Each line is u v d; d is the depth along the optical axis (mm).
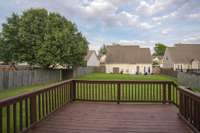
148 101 8227
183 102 5766
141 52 44750
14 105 4172
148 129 5035
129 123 5523
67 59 23547
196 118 4637
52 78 23344
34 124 5043
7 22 26562
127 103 8219
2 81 15234
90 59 49000
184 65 39156
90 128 5082
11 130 5312
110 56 44656
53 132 4773
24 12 26047
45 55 22625
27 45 24703
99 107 7473
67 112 6668
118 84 8242
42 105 5637
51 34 23312
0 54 26703
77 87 8766
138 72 42438
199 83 14766
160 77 28484
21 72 17703
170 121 5723
